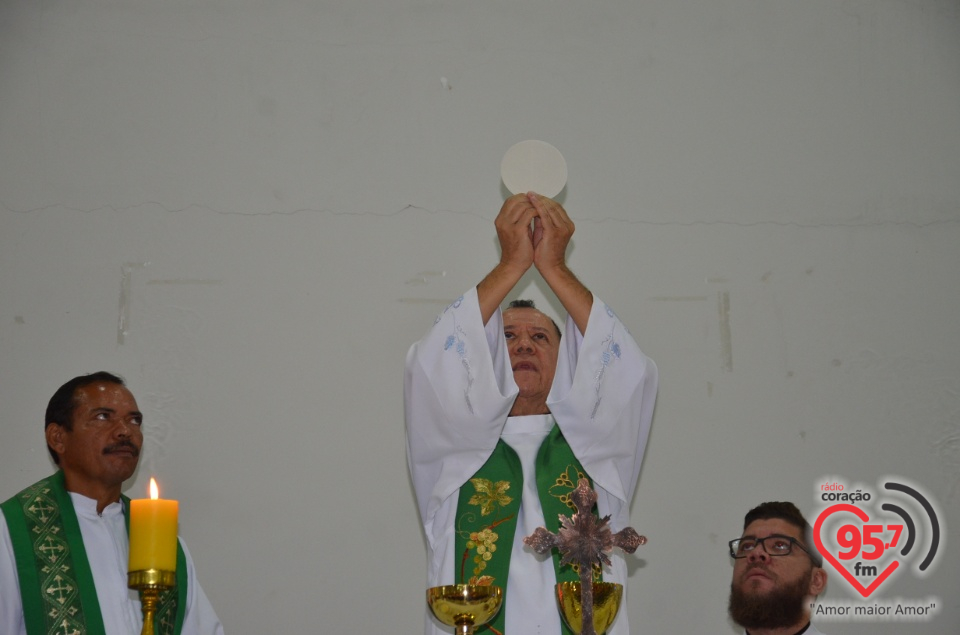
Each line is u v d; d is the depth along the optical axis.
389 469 8.01
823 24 9.18
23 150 8.45
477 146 8.73
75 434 6.32
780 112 8.95
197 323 8.20
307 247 8.42
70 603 5.97
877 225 8.72
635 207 8.69
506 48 8.97
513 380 6.18
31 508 6.19
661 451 8.16
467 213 8.58
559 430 6.32
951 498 8.13
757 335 8.45
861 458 8.20
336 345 8.23
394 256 8.45
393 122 8.75
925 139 8.95
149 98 8.65
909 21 9.20
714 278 8.55
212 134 8.61
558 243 6.26
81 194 8.38
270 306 8.27
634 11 9.11
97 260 8.26
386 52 8.90
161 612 6.15
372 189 8.59
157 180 8.48
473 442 6.13
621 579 5.96
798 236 8.67
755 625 6.59
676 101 8.95
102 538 6.28
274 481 7.93
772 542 6.63
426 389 6.12
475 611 4.80
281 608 7.67
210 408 8.03
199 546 7.75
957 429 8.29
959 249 8.69
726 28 9.12
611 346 6.20
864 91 9.03
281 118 8.69
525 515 6.04
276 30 8.87
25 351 8.02
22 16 8.73
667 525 8.01
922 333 8.49
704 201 8.73
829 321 8.50
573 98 8.90
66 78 8.64
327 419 8.08
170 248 8.34
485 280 6.28
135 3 8.84
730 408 8.28
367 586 7.76
